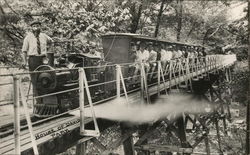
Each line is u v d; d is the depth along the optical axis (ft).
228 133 70.38
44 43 24.56
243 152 55.36
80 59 27.12
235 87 53.88
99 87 29.86
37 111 22.91
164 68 48.06
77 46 41.50
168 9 77.41
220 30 83.76
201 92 59.88
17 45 43.70
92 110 19.57
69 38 42.06
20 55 43.70
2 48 42.01
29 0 43.52
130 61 38.04
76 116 23.07
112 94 31.94
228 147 57.62
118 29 54.70
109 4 52.60
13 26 41.81
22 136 17.72
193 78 54.44
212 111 64.95
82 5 47.75
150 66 42.63
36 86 22.57
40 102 23.03
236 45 57.47
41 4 43.21
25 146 16.15
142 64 30.58
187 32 87.92
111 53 39.06
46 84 22.26
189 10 78.54
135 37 39.04
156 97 35.55
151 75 42.27
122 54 38.29
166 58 48.52
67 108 23.90
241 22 53.67
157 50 46.26
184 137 41.04
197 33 88.99
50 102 22.94
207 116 61.98
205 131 53.36
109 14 49.39
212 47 91.97
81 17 43.27
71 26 41.81
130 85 37.35
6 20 40.75
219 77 81.30
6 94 41.63
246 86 51.37
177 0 75.41
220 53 94.84
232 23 57.67
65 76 23.90
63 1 44.11
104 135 48.88
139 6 65.77
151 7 72.13
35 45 24.04
